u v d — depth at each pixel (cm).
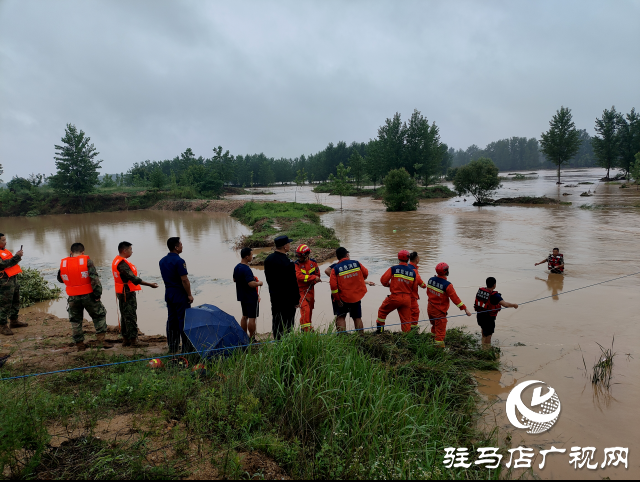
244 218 3288
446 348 653
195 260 1596
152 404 409
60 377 495
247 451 342
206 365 491
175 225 3094
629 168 6431
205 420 375
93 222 3628
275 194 7731
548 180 8106
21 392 408
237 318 879
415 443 371
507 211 3172
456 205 4109
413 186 3769
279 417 394
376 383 450
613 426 441
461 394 499
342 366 465
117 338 740
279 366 447
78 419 365
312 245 1756
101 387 452
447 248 1656
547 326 763
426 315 866
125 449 321
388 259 1466
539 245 1650
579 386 533
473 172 4016
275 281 632
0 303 743
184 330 545
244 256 647
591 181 6819
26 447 307
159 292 1141
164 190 6025
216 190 6794
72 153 5028
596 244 1620
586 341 686
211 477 301
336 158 12594
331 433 362
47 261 1777
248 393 421
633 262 1288
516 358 627
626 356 621
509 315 835
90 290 641
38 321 870
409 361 580
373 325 810
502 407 486
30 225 3631
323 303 984
